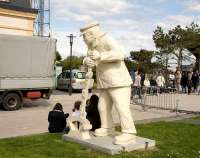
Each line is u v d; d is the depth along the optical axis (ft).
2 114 53.62
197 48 141.79
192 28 143.13
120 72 27.53
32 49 60.13
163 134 35.27
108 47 27.14
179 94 88.33
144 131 36.68
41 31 93.30
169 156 26.18
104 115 29.58
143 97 65.82
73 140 29.45
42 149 27.61
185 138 33.68
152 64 148.25
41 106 64.34
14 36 58.13
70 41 102.01
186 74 96.94
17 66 58.65
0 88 56.90
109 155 25.91
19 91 59.16
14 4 81.10
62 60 153.99
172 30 142.72
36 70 60.75
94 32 27.25
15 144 29.37
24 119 48.60
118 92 27.58
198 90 95.35
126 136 27.32
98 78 28.45
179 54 143.02
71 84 92.27
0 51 56.90
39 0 95.30
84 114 29.07
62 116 34.63
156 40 144.46
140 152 27.02
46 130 39.78
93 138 29.01
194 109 60.75
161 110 60.03
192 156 26.68
